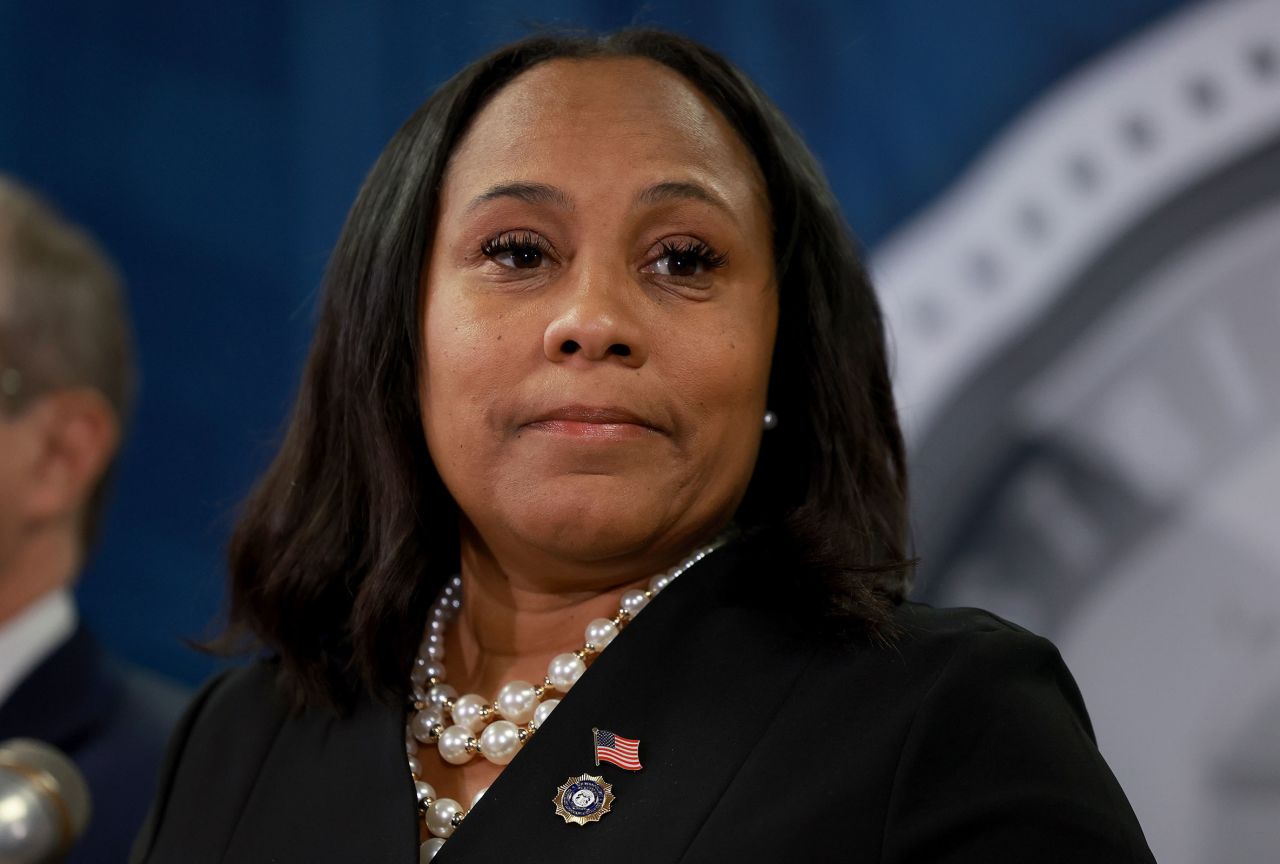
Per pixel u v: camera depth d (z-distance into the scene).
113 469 7.02
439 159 4.43
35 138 9.22
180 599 8.97
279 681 4.71
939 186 8.06
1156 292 7.57
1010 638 3.86
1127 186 7.66
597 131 4.21
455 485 4.23
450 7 8.83
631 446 4.01
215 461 8.99
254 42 9.14
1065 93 7.84
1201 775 7.26
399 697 4.45
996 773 3.61
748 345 4.19
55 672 6.61
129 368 7.12
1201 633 7.33
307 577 4.75
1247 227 7.43
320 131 9.02
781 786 3.69
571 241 4.16
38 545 6.70
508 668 4.44
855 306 4.72
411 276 4.42
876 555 4.46
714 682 4.00
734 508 4.41
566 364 4.02
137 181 9.17
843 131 8.26
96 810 6.35
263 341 9.02
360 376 4.56
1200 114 7.56
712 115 4.43
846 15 8.30
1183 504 7.41
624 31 4.65
